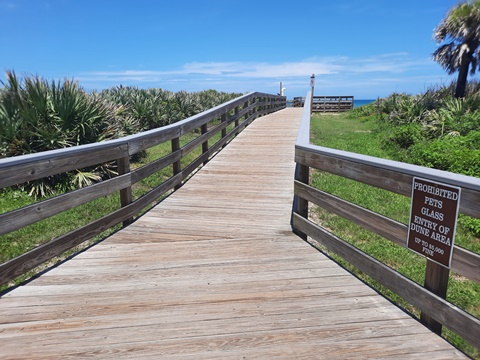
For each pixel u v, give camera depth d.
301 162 3.57
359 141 10.90
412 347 2.07
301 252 3.36
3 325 2.26
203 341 2.11
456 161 6.93
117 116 8.62
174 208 4.65
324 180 6.60
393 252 4.04
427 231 2.12
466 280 3.63
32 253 2.76
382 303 2.51
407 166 2.26
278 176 6.23
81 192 3.23
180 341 2.11
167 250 3.40
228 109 9.33
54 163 2.89
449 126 10.16
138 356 1.99
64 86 6.55
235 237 3.71
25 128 6.02
